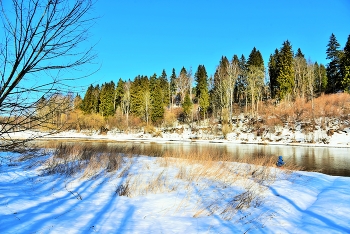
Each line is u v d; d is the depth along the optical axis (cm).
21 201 518
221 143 3612
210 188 734
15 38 286
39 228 376
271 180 867
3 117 307
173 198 614
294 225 454
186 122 5038
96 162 1029
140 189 691
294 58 5703
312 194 711
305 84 4891
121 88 6688
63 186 698
